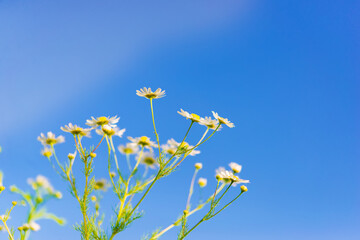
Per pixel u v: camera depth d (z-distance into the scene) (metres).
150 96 0.51
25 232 0.47
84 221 0.51
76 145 0.51
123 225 0.51
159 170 0.51
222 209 0.51
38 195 0.45
